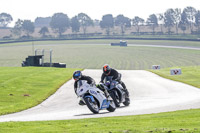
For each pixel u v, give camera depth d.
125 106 57.62
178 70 149.12
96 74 150.38
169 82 117.25
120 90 52.41
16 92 88.19
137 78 134.00
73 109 60.97
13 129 31.89
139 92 88.56
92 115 45.78
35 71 150.75
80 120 37.50
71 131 29.58
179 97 73.50
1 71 147.25
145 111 48.59
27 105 70.06
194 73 154.50
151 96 78.81
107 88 50.69
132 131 27.86
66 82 118.62
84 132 28.55
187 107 51.59
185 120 34.00
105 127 31.27
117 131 28.12
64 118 43.94
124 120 36.38
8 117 53.81
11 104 71.12
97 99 46.00
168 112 43.94
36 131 30.20
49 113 56.41
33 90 94.12
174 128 28.89
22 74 133.62
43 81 115.12
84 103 47.47
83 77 46.22
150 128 29.31
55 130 30.47
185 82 115.88
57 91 96.00
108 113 47.72
